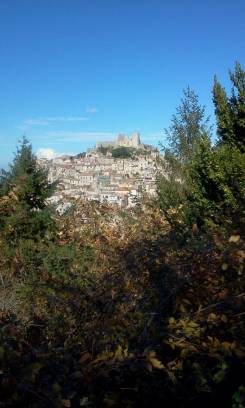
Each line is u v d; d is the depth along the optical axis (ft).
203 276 11.27
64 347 10.27
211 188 41.42
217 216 12.94
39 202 36.11
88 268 17.83
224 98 43.47
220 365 10.91
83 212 32.50
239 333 10.75
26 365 9.09
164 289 11.61
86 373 9.53
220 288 10.93
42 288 13.89
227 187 38.17
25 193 35.01
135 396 11.07
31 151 38.37
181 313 10.79
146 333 10.89
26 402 8.91
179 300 11.05
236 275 11.00
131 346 10.78
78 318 11.59
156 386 10.93
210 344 10.38
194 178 43.01
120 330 10.95
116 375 10.40
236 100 43.01
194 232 12.56
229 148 40.86
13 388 8.62
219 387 11.33
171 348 10.94
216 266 11.19
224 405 11.17
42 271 16.72
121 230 27.45
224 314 10.59
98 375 9.64
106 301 11.58
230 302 10.64
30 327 12.66
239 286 10.77
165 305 11.45
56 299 11.92
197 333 10.43
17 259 22.21
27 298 14.79
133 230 24.79
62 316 11.90
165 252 12.22
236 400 10.31
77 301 11.68
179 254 12.17
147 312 11.43
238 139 42.86
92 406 10.13
